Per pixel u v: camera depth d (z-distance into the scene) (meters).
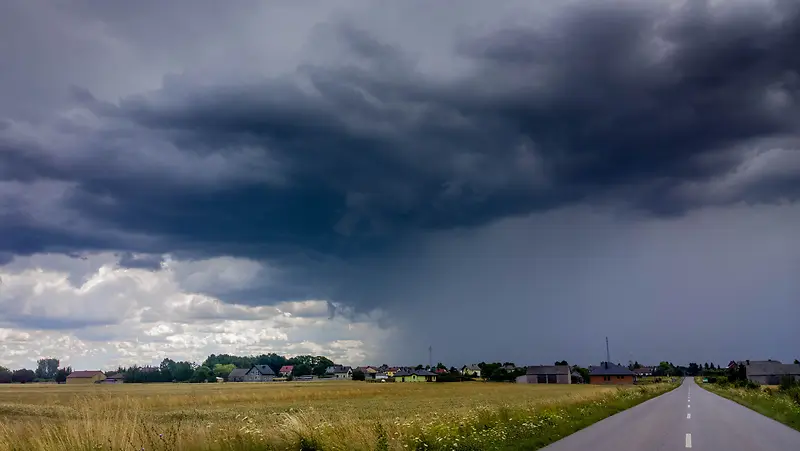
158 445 12.11
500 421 20.19
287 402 58.44
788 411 26.08
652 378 182.12
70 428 11.94
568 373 153.75
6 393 75.12
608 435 18.08
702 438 17.30
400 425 17.39
